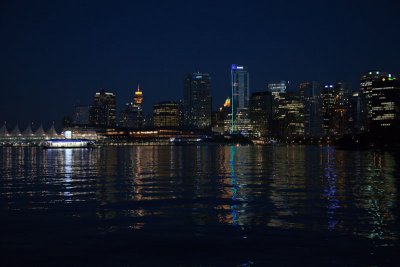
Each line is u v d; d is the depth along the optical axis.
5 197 45.97
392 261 22.50
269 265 22.08
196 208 38.44
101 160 145.50
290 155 199.88
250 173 81.44
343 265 21.97
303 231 29.05
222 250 24.72
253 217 33.97
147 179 68.44
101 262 22.67
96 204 40.88
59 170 92.12
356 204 40.47
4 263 22.45
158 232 28.97
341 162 128.25
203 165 112.62
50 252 24.36
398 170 89.75
